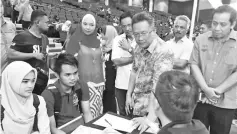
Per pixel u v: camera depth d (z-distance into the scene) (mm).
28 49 2127
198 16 12617
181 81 762
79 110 1655
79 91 1582
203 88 1483
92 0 18828
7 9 5199
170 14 21266
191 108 725
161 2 22641
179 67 2230
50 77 3094
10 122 1271
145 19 1279
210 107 1545
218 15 1320
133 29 1323
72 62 1435
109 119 1401
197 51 1581
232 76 1431
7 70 1287
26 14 4953
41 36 2309
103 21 10859
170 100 726
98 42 2154
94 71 2066
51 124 1438
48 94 1444
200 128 750
